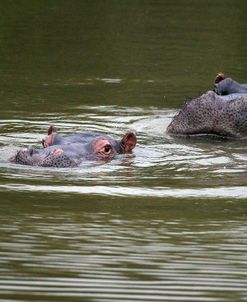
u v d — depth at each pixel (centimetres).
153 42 4566
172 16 5231
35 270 1636
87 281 1589
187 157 2658
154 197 2188
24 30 4769
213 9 5488
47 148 2572
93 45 4497
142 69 4038
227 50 4400
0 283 1564
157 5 5578
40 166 2477
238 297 1534
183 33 4784
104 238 1838
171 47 4469
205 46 4484
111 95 3588
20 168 2452
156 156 2661
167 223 1958
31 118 3166
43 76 3888
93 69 4028
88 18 5122
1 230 1867
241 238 1862
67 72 3981
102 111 3309
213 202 2150
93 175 2405
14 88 3656
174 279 1611
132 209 2067
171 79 3866
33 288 1548
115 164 2538
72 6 5488
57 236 1839
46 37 4631
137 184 2317
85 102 3453
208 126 2933
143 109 3366
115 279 1603
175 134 2986
